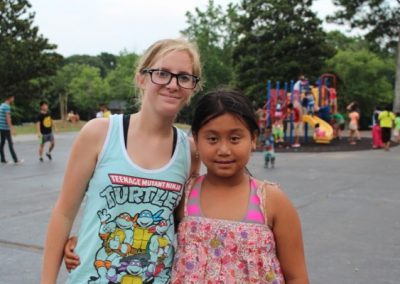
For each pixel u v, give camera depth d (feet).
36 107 176.86
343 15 89.40
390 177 33.65
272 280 6.17
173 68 6.43
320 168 39.45
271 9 126.82
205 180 6.72
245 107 6.31
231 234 6.21
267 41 127.24
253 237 6.19
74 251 6.54
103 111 60.03
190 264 6.25
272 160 40.81
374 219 20.71
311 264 14.80
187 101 6.79
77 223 18.79
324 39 126.21
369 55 147.74
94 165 6.51
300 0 126.41
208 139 6.34
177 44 6.54
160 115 6.43
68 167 6.61
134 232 6.34
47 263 6.57
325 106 75.72
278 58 125.49
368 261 15.10
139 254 6.34
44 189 28.19
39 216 20.98
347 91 140.97
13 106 159.84
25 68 122.83
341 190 28.07
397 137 73.20
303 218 20.84
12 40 122.72
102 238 6.33
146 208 6.37
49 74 130.31
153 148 6.48
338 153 55.36
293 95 67.15
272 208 6.38
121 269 6.29
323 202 24.43
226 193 6.49
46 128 43.98
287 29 125.59
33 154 51.03
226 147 6.26
